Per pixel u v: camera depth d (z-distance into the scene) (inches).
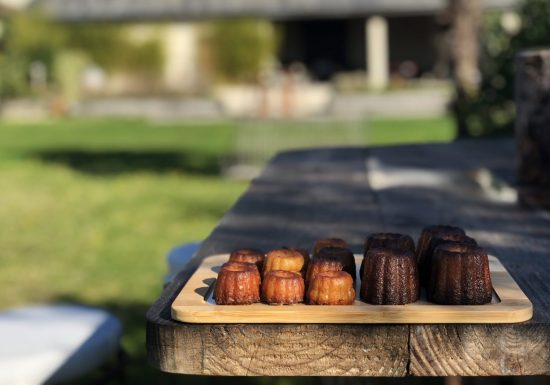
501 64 170.6
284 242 54.8
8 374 57.4
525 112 74.7
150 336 36.8
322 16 514.0
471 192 73.3
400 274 37.1
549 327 35.3
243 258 42.8
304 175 87.3
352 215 64.2
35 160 310.7
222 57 524.7
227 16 523.2
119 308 128.0
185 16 522.6
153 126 430.6
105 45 525.0
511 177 80.4
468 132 175.0
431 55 586.2
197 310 36.1
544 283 43.4
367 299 37.4
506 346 35.3
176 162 295.4
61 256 162.4
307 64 603.5
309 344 35.8
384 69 501.7
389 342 35.6
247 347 35.9
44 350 60.2
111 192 237.1
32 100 503.5
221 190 237.1
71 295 135.4
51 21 527.8
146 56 525.0
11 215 206.2
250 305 36.9
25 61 507.5
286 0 517.3
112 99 510.3
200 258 49.6
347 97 458.9
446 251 37.4
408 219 62.2
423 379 88.0
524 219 61.2
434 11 495.5
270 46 528.7
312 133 314.3
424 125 383.2
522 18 167.3
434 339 35.5
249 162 276.1
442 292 37.1
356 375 35.9
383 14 498.9
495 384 74.7
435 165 91.8
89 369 61.9
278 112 440.8
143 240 174.9
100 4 528.7
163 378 98.3
